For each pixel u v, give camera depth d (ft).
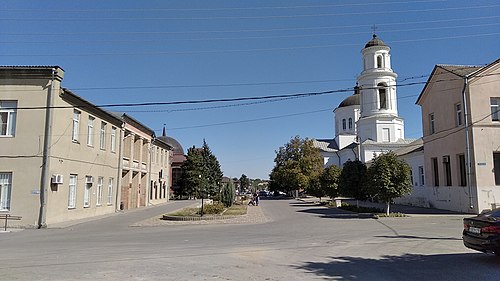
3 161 70.13
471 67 95.20
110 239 49.44
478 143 83.46
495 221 30.25
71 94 76.43
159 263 31.32
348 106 248.11
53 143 71.77
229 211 101.55
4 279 25.96
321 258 33.63
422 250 37.70
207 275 27.02
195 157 214.07
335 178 126.93
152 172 143.13
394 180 80.38
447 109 94.27
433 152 101.55
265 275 27.02
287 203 153.89
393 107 198.29
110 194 102.06
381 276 26.66
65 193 76.33
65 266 30.27
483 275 26.78
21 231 62.49
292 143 219.61
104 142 97.25
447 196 94.43
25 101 71.77
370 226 61.62
